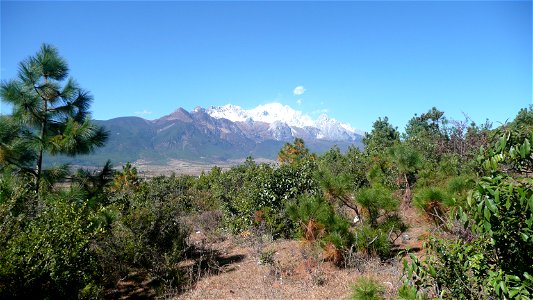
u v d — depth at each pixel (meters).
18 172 6.90
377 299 3.73
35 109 7.09
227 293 6.11
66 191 6.74
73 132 6.66
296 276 6.52
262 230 9.73
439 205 6.23
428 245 3.22
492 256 2.72
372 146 23.98
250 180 13.60
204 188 19.45
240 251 9.03
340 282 5.77
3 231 4.33
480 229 2.44
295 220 7.16
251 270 7.22
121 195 9.24
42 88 7.10
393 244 7.09
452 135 18.69
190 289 6.48
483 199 2.28
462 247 2.95
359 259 6.33
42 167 7.29
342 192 7.20
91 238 5.51
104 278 5.83
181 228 8.23
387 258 6.51
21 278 4.01
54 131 7.35
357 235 6.50
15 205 5.18
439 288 2.93
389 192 7.06
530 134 2.19
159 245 7.10
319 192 10.12
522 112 13.52
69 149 6.86
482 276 2.71
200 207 15.57
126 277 7.00
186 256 8.07
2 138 6.67
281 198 10.63
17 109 6.88
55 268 4.28
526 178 2.13
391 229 6.66
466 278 2.81
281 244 9.16
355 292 3.84
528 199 2.02
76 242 4.71
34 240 4.32
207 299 5.93
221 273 7.25
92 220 5.66
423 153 18.50
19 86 6.89
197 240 10.50
